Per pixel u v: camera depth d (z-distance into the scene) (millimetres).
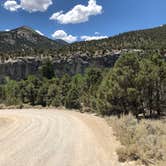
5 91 67625
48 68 92125
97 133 17016
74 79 56375
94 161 10328
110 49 137875
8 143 13938
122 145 13062
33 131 18172
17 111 41375
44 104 57969
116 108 28781
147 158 10273
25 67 133375
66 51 140875
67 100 47062
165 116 29359
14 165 9828
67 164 9930
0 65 133375
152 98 29266
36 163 10086
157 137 13359
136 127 15930
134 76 28281
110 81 29078
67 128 19500
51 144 13570
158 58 31000
